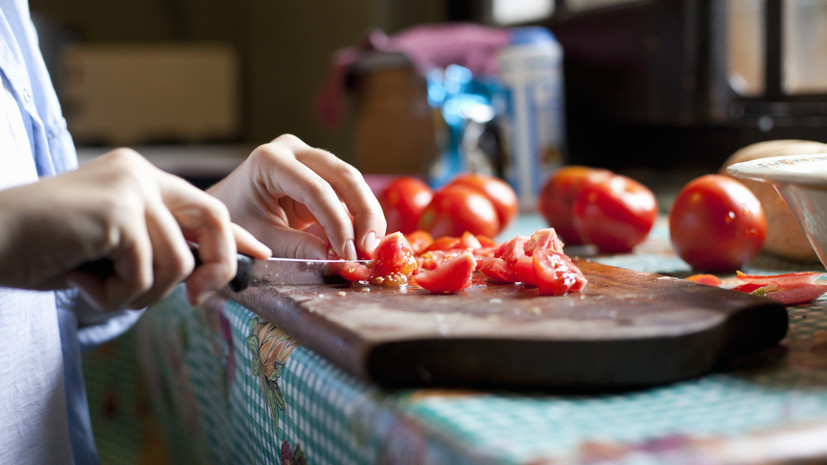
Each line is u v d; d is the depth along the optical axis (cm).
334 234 88
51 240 70
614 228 109
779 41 139
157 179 74
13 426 90
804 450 59
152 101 417
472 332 72
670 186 156
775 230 103
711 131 152
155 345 115
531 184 148
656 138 167
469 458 59
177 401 110
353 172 90
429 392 72
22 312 91
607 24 179
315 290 85
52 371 94
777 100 140
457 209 108
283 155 90
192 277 75
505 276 87
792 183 77
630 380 71
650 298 80
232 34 454
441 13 272
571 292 82
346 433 73
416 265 88
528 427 64
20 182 91
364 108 225
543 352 72
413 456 66
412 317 76
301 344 81
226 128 435
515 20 224
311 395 77
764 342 76
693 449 58
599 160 189
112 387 129
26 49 100
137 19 435
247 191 93
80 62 398
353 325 75
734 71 149
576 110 195
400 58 193
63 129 103
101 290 73
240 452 92
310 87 360
